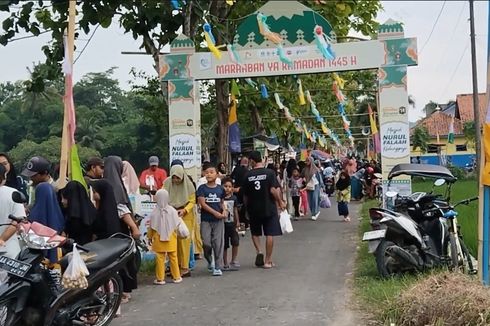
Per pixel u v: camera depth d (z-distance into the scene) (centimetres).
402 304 704
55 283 654
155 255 1030
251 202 1099
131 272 785
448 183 991
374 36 1738
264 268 1096
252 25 1306
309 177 1962
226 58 1309
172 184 1061
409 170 994
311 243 1407
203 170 1154
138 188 1101
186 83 1323
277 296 871
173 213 986
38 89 1373
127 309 827
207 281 995
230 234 1092
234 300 858
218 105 1758
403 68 1235
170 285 972
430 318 665
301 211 2042
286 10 1295
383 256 920
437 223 937
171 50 1327
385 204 1222
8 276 620
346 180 1884
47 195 712
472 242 1083
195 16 1455
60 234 707
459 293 669
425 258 918
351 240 1440
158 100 2252
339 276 1001
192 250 1096
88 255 681
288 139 3344
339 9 1673
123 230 842
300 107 2395
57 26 1318
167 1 1334
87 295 682
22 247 666
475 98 2678
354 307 791
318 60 1278
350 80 2286
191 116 1320
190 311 806
